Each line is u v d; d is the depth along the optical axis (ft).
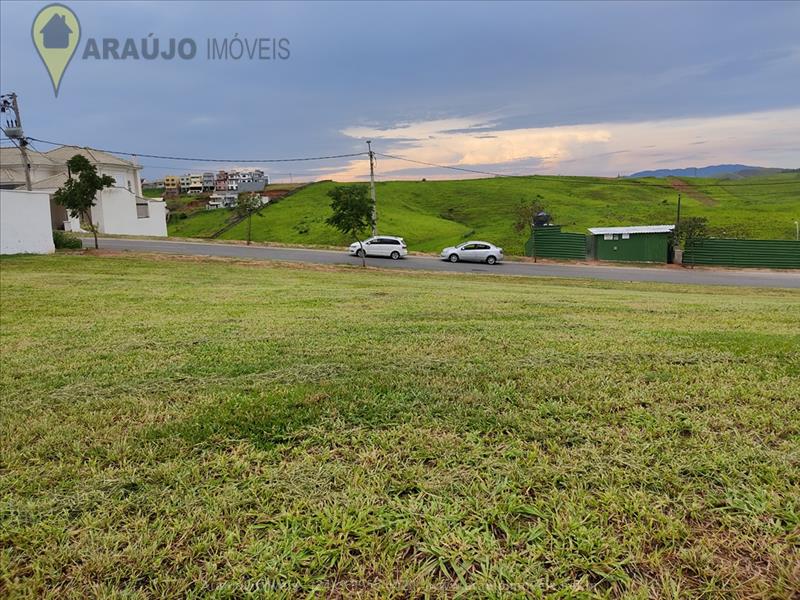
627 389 11.35
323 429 9.45
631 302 33.86
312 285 46.93
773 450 8.26
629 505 6.79
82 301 31.22
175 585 5.63
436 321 23.03
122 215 134.51
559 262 101.09
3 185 124.26
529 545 6.15
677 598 5.29
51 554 6.15
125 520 6.81
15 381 13.30
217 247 99.25
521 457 8.26
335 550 6.15
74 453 8.79
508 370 13.08
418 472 7.84
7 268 54.08
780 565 5.68
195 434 9.37
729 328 20.93
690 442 8.58
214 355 15.84
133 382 12.96
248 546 6.23
